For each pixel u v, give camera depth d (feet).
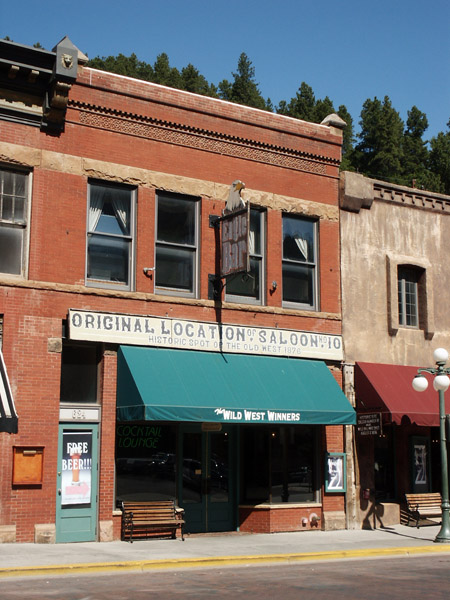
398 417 64.44
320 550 51.16
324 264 67.62
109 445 54.34
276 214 65.41
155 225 59.41
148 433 58.03
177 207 61.11
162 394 53.16
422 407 67.36
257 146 65.10
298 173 67.41
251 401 57.21
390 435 71.46
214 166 62.64
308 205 67.46
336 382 64.39
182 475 59.57
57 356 53.26
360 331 68.69
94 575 40.91
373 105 201.26
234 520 62.13
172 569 43.86
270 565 46.85
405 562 48.85
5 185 53.98
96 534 53.26
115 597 33.63
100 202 57.62
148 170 59.21
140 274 57.67
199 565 45.24
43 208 54.44
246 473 62.75
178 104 61.05
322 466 64.80
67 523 52.34
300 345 64.34
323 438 65.10
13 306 52.24
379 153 190.49
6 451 50.37
